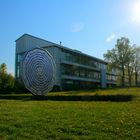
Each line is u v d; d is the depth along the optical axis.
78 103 30.67
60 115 18.00
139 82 118.62
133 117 16.59
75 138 11.84
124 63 100.75
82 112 19.59
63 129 13.49
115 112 19.45
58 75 87.50
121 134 12.43
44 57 47.75
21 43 89.44
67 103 30.86
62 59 90.19
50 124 14.71
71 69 95.31
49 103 31.14
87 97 40.41
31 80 46.00
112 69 107.31
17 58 89.38
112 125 14.28
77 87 93.56
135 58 102.12
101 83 114.06
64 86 89.56
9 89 75.00
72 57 95.69
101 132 12.89
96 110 21.03
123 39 101.12
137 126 13.98
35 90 46.44
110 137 11.97
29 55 46.06
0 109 22.28
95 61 110.44
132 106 24.72
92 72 109.56
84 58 102.44
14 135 12.45
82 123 14.86
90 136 12.16
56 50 87.81
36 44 90.69
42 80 47.06
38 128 13.80
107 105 26.58
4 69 76.94
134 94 39.97
